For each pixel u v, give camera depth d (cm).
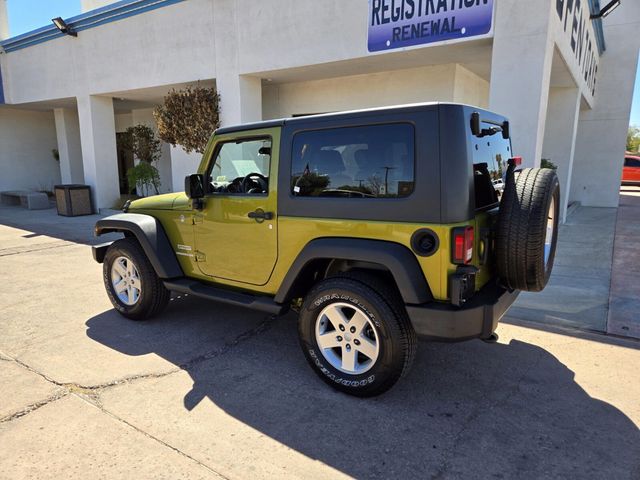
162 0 1009
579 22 910
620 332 426
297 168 335
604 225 1028
